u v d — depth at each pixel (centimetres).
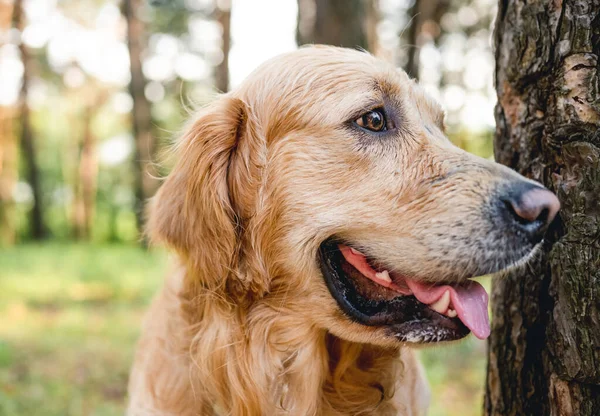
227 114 59
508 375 58
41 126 736
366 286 57
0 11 491
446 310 55
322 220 56
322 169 57
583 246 51
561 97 52
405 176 56
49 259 332
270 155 58
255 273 58
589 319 50
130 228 780
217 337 57
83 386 110
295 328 58
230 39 332
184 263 59
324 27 169
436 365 125
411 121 59
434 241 54
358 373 60
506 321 58
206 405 58
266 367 58
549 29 53
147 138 353
